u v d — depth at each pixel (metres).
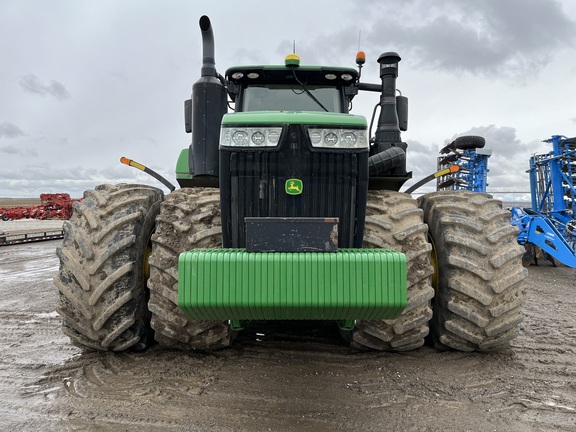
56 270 9.31
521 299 3.38
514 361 3.62
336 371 3.34
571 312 5.60
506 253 3.31
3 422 2.58
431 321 3.75
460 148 11.85
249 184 2.85
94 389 3.03
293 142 2.81
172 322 3.21
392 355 3.66
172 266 3.18
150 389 3.02
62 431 2.48
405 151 4.25
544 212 11.83
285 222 2.46
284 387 3.06
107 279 3.24
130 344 3.48
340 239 2.87
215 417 2.64
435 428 2.54
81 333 3.40
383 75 4.40
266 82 4.32
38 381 3.21
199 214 3.29
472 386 3.12
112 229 3.34
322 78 4.27
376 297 2.35
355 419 2.63
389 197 3.58
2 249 13.97
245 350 3.77
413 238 3.32
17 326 4.82
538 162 12.08
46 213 31.00
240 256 2.39
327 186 2.84
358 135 2.84
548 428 2.54
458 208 3.58
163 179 4.62
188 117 4.14
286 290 2.35
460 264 3.31
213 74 3.72
